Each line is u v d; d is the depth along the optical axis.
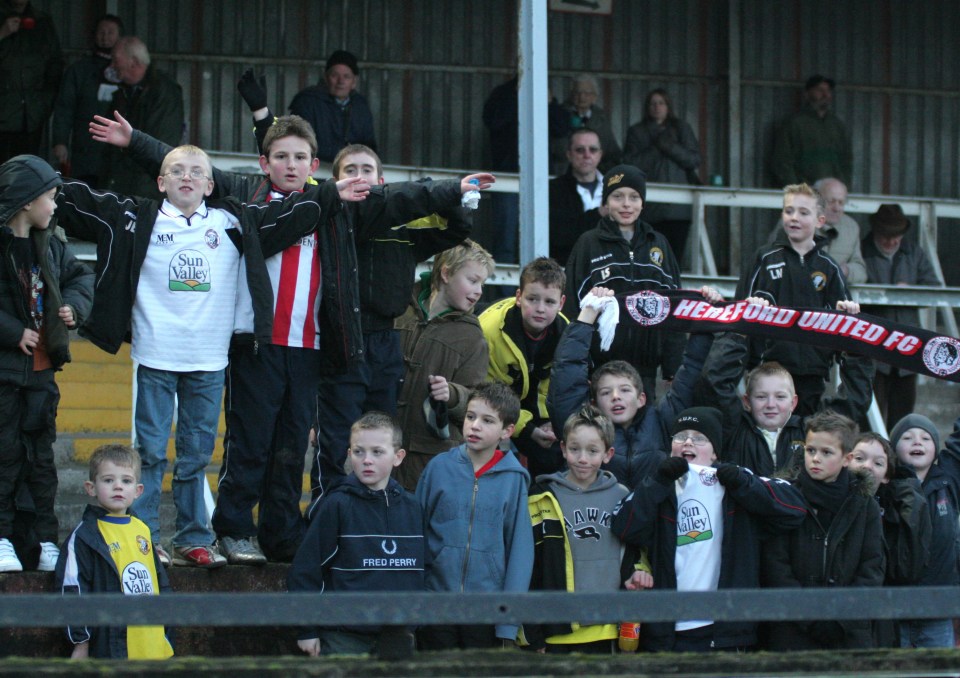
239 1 41.09
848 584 19.42
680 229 39.66
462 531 19.17
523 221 25.94
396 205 20.34
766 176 45.09
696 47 44.75
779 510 19.25
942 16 46.59
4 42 34.38
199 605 11.39
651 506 19.06
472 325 22.28
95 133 20.23
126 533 18.44
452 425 21.98
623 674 12.93
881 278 37.88
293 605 11.51
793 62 45.34
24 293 19.17
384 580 18.62
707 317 22.50
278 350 20.00
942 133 46.72
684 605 11.95
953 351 22.41
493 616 11.74
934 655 13.41
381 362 21.38
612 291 22.44
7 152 35.25
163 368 19.39
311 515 19.64
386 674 12.34
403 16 42.50
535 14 25.91
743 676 13.12
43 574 18.69
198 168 19.69
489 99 38.66
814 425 19.72
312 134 20.81
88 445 29.58
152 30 40.34
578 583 19.41
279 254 20.06
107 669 11.91
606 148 38.78
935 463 23.91
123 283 19.28
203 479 19.98
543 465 22.48
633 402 21.20
